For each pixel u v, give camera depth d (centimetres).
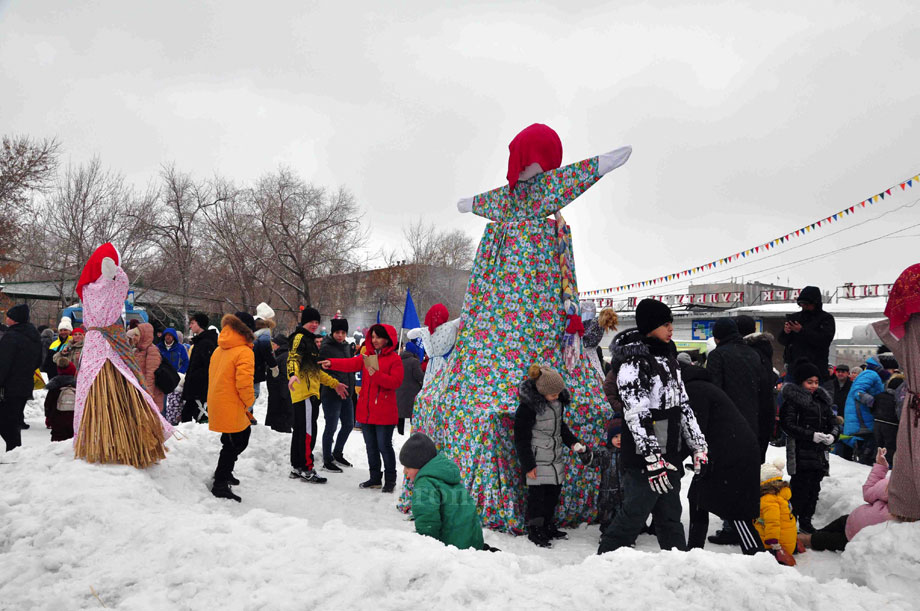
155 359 819
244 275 4284
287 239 4381
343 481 802
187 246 4219
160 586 354
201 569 361
